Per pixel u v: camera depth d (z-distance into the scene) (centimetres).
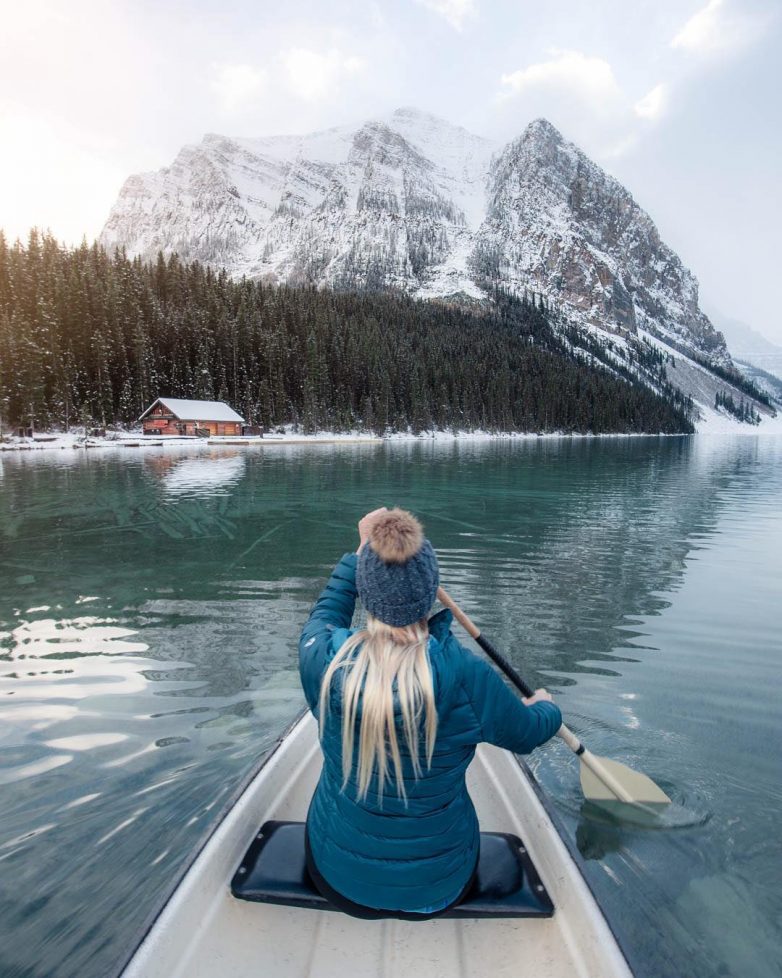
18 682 532
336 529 1397
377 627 161
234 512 1656
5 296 8075
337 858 176
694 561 1047
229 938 192
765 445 8625
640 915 266
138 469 3111
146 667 568
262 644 636
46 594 845
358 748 159
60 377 6425
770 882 286
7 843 311
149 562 1053
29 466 3294
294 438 7644
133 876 287
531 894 203
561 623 709
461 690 156
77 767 387
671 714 469
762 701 494
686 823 329
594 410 13038
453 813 173
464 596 825
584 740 426
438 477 2769
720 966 241
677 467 3628
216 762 393
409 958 193
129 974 162
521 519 1539
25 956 242
